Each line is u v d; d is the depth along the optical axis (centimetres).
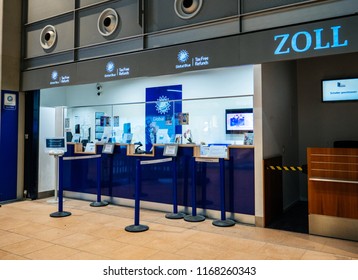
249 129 711
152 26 534
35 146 668
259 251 360
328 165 409
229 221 469
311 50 390
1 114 635
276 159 505
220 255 347
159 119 813
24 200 652
